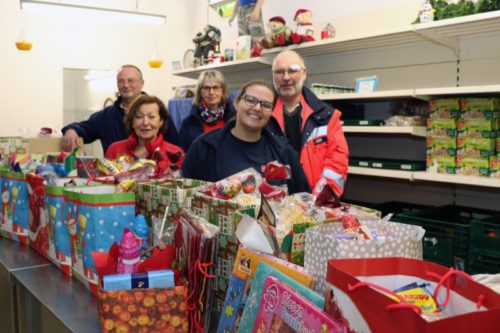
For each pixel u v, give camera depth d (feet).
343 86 12.92
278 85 9.43
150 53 20.98
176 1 20.45
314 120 9.56
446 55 10.92
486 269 8.20
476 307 2.40
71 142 11.27
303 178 7.10
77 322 3.97
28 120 18.25
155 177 5.89
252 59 13.26
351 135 13.11
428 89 9.34
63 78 18.89
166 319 3.52
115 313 3.42
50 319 4.38
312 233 3.23
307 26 12.23
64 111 18.97
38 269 5.43
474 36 10.30
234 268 3.67
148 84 21.07
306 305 2.70
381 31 10.28
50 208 5.21
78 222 4.59
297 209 4.07
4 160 8.13
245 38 13.92
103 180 5.45
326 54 13.10
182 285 3.61
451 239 8.68
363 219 3.77
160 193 4.97
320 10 13.98
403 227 3.49
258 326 3.01
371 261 2.82
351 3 13.02
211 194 4.57
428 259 9.02
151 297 3.49
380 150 12.52
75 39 19.04
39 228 5.90
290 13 15.14
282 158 6.88
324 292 3.03
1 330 5.93
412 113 10.91
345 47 11.87
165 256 3.69
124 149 8.72
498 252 7.98
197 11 19.42
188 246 3.82
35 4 14.75
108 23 19.76
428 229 9.04
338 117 9.62
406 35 10.27
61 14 18.66
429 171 9.79
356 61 12.71
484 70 10.31
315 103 9.62
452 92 8.99
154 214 5.11
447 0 10.07
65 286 4.85
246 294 3.45
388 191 12.37
